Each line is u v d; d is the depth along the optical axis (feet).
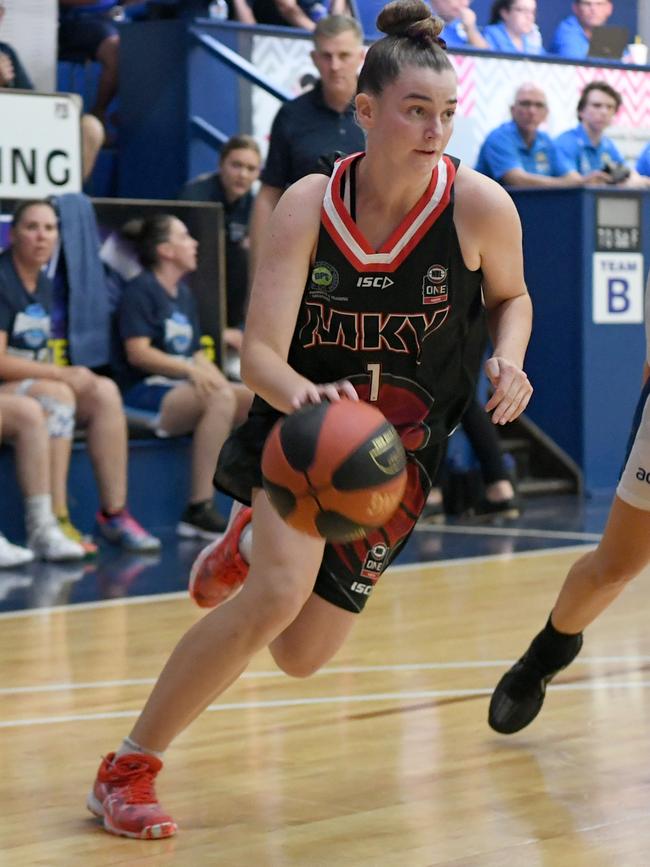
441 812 25.88
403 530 25.13
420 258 23.26
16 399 56.34
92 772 28.94
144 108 72.13
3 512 58.49
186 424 62.59
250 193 66.69
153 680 37.14
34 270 58.08
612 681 36.27
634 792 26.96
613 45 87.66
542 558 56.90
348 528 20.40
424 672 37.58
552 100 81.71
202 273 63.57
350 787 27.55
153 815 24.67
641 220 77.66
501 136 77.87
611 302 76.95
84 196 60.49
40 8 69.62
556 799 26.58
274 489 20.63
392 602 47.83
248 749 30.40
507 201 23.62
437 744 30.68
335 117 54.49
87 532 61.82
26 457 56.44
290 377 22.16
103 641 42.11
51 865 23.26
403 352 23.97
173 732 24.94
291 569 23.30
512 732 30.35
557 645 29.81
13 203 60.34
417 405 24.49
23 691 36.04
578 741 30.73
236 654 23.84
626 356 77.71
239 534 25.86
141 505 63.36
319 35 53.47
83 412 59.06
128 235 61.62
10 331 57.77
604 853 23.34
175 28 70.69
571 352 76.38
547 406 77.66
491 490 67.67
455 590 49.98
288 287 23.13
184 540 61.62
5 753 30.40
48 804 26.84
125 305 61.67
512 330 23.95
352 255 23.13
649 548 27.37
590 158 81.46
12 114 60.18
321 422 20.31
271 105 73.26
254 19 77.71
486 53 78.48
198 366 63.10
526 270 77.71
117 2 79.82
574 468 76.38
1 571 54.44
